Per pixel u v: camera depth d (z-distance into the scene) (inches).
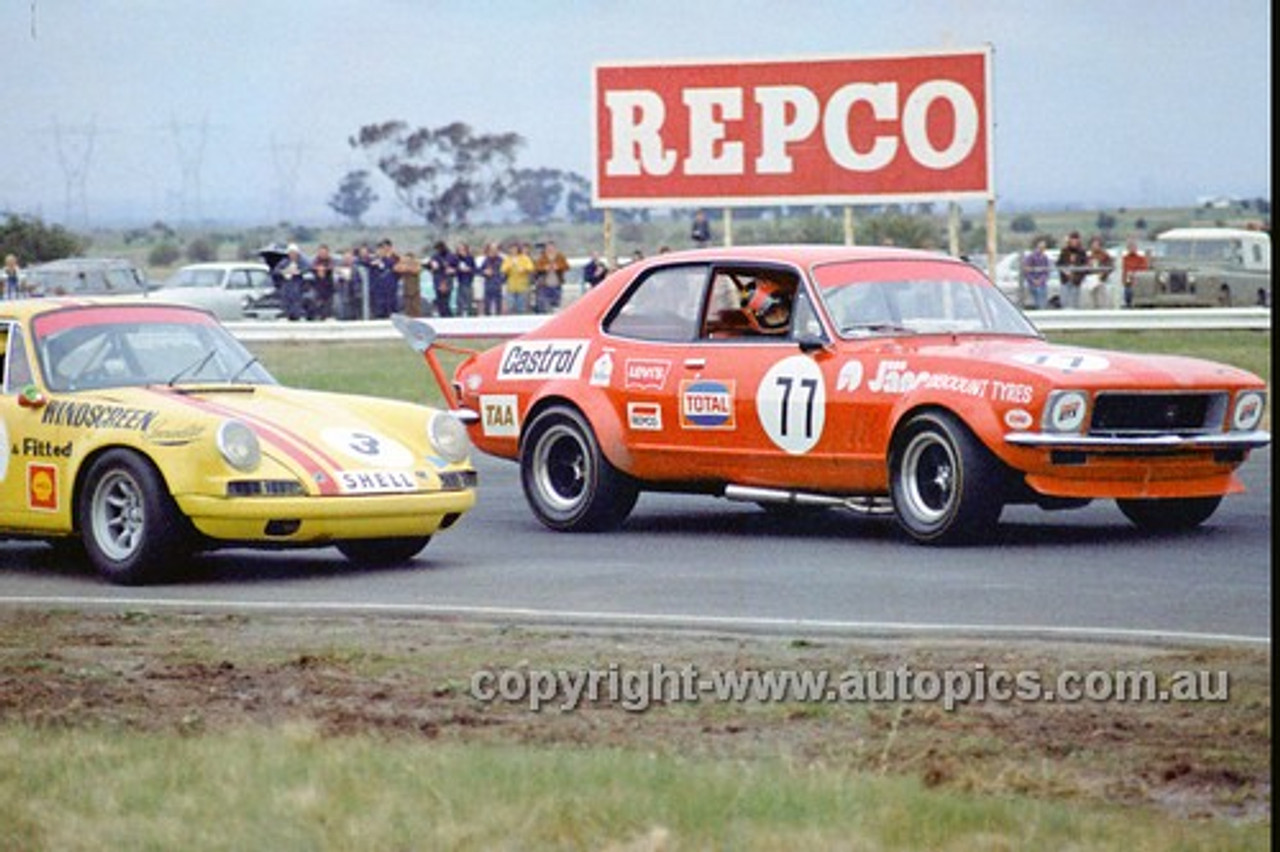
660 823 796.6
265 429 1574.8
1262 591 1416.1
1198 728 989.2
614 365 1844.2
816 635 1259.8
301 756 910.4
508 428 1911.9
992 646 1205.1
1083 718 1015.0
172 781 872.9
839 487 1728.6
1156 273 5772.6
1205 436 1669.5
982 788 876.6
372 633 1296.8
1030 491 1653.5
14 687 1120.8
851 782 853.8
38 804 842.8
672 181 5083.7
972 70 4904.0
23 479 1619.1
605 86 5098.4
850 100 4975.4
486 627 1312.7
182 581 1571.1
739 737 989.8
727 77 5029.5
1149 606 1354.6
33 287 5679.1
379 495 1562.5
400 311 5157.5
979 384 1636.3
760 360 1764.3
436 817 808.9
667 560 1641.2
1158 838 783.7
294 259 5255.9
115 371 1643.7
